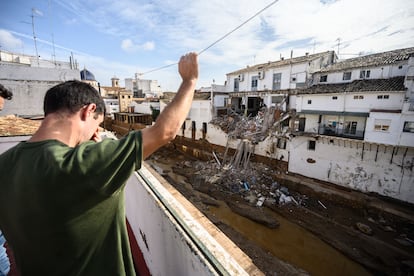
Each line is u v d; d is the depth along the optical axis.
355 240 11.09
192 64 1.22
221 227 12.25
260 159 19.81
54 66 20.83
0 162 0.96
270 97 23.92
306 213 13.44
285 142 18.06
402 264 9.59
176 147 27.75
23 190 0.83
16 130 5.46
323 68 20.80
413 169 12.21
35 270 0.94
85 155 0.82
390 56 16.55
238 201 15.12
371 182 13.73
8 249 2.64
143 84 59.12
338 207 13.80
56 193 0.80
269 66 23.73
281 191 15.91
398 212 12.07
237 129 21.73
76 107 1.04
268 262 9.89
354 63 18.50
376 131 13.01
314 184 15.66
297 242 11.43
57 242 0.88
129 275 1.23
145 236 2.38
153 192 2.14
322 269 9.87
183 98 1.10
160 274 2.04
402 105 12.24
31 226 0.86
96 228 0.96
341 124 15.53
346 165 14.67
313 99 16.80
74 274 0.95
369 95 13.88
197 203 14.97
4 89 2.32
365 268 9.70
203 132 24.52
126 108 41.91
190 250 1.34
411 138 11.90
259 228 12.55
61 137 0.99
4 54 23.23
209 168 20.30
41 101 13.18
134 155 0.87
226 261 1.20
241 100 28.31
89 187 0.81
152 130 0.97
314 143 16.31
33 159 0.87
